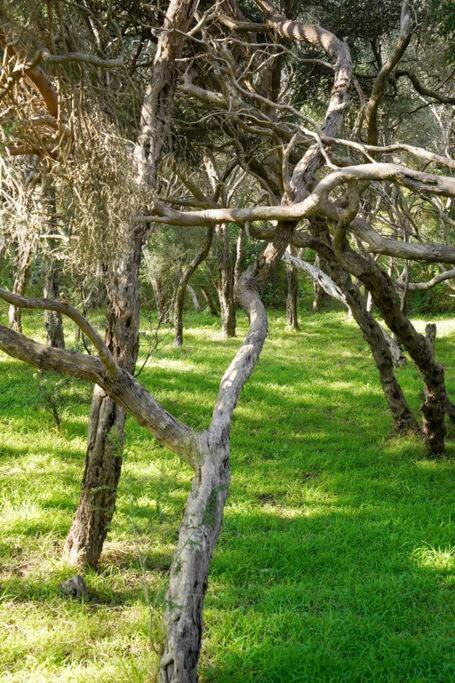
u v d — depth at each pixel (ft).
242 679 14.87
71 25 14.66
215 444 12.91
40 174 15.93
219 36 26.22
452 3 32.55
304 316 80.53
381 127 42.29
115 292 18.53
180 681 10.69
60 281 40.06
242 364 14.76
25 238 14.62
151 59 25.22
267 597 18.43
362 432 35.76
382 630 17.02
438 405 30.96
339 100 22.12
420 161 49.32
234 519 23.73
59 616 17.15
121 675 14.47
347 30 36.50
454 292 69.41
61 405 33.65
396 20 36.29
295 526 23.63
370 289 27.53
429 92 31.19
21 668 15.01
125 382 13.35
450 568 20.40
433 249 20.13
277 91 28.45
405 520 24.18
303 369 49.49
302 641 16.49
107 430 19.02
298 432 35.32
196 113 27.68
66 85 14.40
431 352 29.91
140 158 18.03
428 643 16.40
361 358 54.24
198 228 49.85
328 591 18.89
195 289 87.92
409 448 32.65
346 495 26.78
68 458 28.60
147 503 24.30
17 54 13.17
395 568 20.57
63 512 23.00
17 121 13.20
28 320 62.08
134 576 19.65
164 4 21.61
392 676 15.08
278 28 24.25
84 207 14.24
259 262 18.80
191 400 38.27
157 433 13.41
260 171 29.48
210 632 16.70
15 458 28.25
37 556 20.24
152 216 17.54
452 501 26.43
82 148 14.16
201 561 11.39
